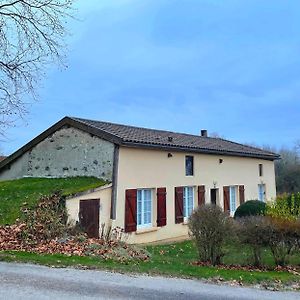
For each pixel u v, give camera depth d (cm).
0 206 1246
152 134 1825
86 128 1490
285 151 5222
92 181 1421
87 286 588
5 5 1138
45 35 1166
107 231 1321
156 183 1564
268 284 686
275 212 1089
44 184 1471
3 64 1141
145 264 819
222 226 909
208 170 1894
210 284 661
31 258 766
